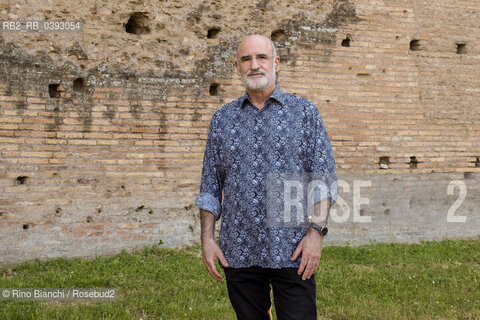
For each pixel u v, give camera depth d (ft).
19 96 23.88
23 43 24.12
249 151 11.15
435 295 20.33
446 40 32.12
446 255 27.78
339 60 29.89
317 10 29.68
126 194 25.85
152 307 17.94
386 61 30.78
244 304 11.48
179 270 23.07
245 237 11.20
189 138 27.17
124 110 25.94
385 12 30.89
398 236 30.63
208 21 27.84
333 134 29.58
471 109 32.42
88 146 25.18
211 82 27.73
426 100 31.45
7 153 23.56
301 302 10.91
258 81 11.06
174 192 26.81
